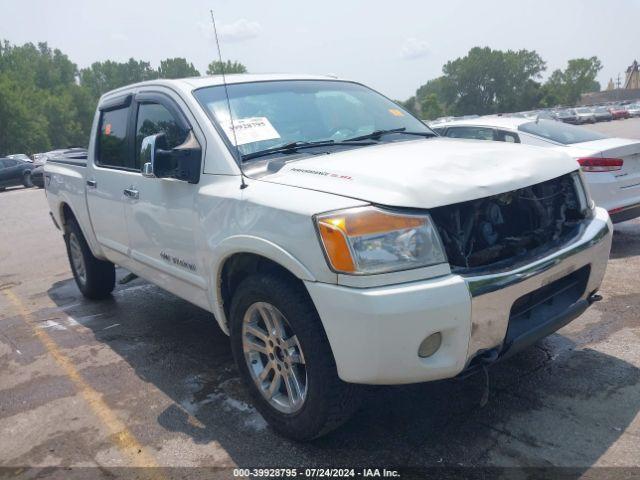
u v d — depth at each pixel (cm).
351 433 307
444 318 247
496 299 258
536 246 292
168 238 376
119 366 418
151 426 332
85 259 555
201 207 333
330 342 259
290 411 296
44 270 750
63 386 392
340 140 370
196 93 371
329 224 253
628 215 609
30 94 8319
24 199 1830
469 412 318
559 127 695
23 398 380
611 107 6506
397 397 338
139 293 596
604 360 364
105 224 475
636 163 606
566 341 395
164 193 371
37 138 7375
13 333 507
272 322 299
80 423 342
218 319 343
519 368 361
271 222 279
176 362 416
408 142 362
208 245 327
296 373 293
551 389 334
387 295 242
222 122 351
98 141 490
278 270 293
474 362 268
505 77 12431
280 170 312
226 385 374
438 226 259
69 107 9094
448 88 12938
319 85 422
